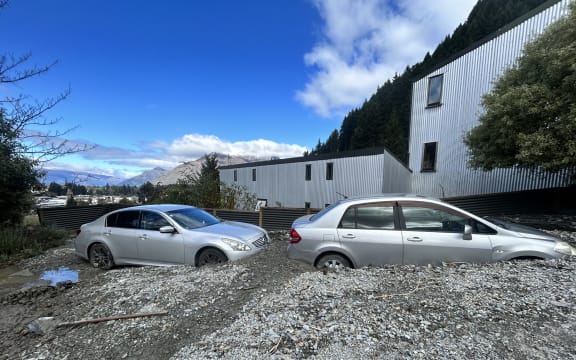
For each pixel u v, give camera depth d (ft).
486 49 40.32
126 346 7.43
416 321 7.39
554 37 23.81
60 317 9.34
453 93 45.03
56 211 33.27
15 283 15.30
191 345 7.12
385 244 12.59
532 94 23.56
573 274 9.60
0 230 22.56
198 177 45.29
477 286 9.20
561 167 23.38
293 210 32.30
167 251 16.33
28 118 23.73
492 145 28.32
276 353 6.37
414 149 52.06
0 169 22.12
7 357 7.37
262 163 76.64
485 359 5.74
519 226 13.03
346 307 8.34
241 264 13.74
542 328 6.75
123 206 40.34
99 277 13.78
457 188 44.60
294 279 11.22
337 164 55.21
